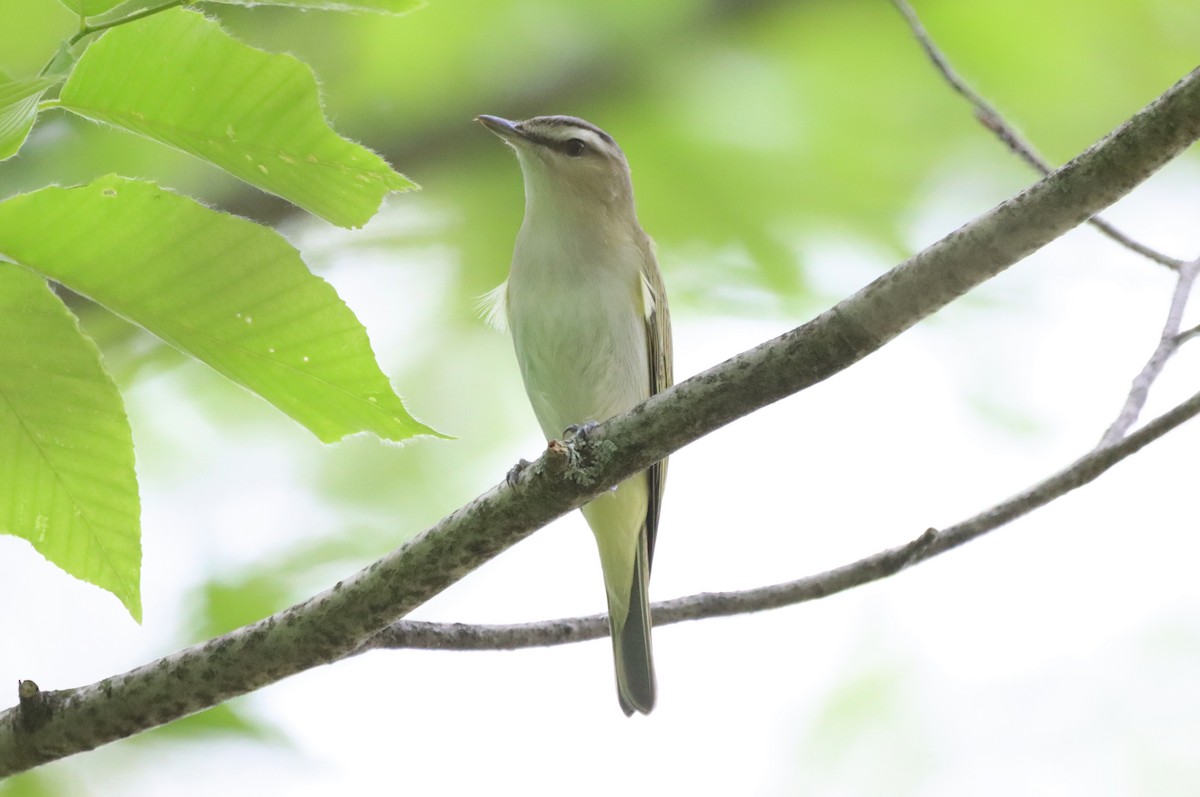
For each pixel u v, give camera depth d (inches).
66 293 418.3
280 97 180.9
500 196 515.5
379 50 505.4
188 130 185.3
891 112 518.6
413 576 241.9
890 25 512.7
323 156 187.9
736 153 515.5
